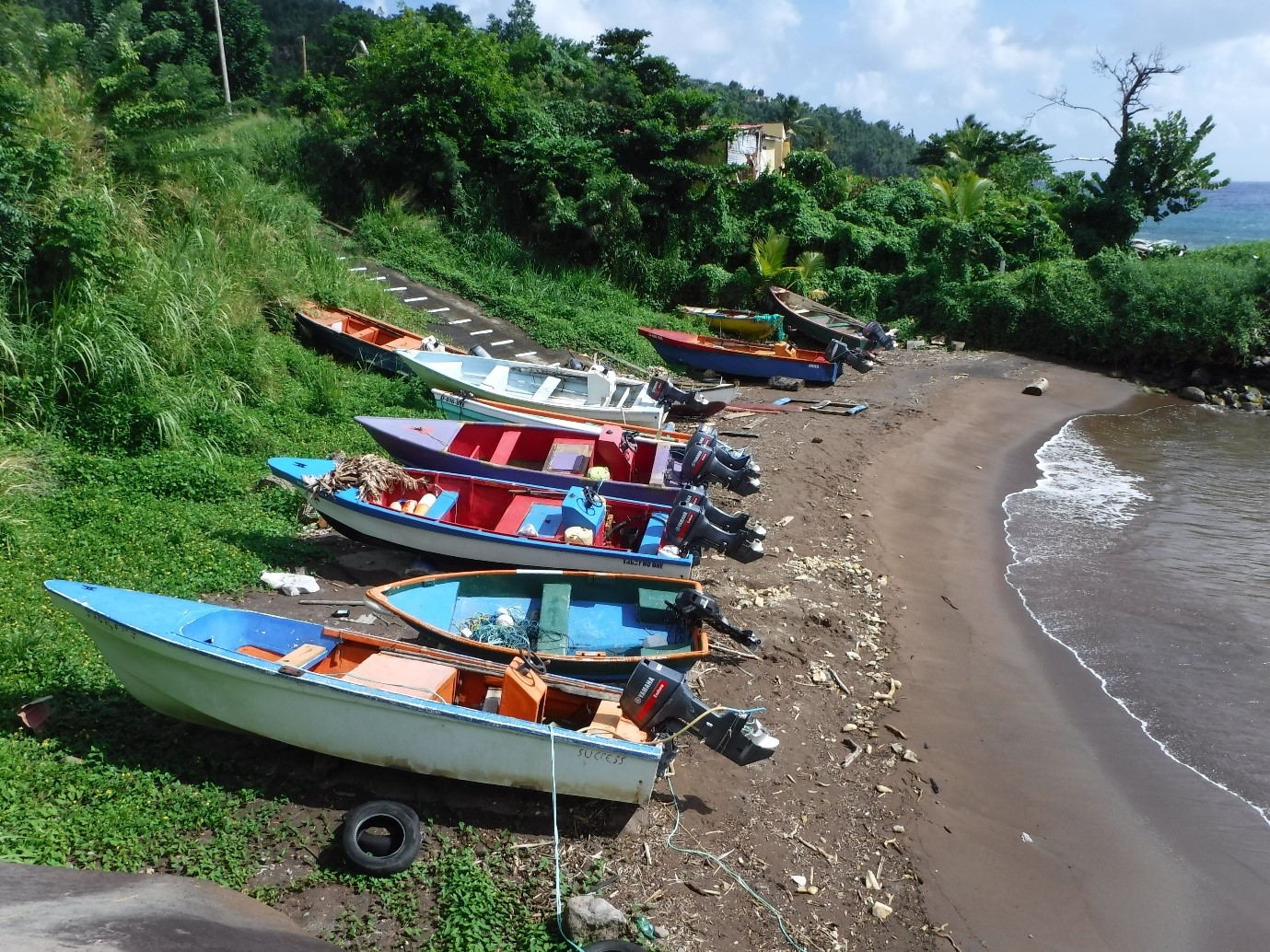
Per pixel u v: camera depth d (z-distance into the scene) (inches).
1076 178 1421.0
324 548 416.2
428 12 1774.1
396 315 753.6
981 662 396.8
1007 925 254.2
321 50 1865.2
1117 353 1023.0
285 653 289.1
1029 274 1077.8
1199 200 1321.4
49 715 267.6
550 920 228.1
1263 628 438.0
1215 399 943.7
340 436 533.6
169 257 561.0
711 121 1181.1
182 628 265.7
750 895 249.8
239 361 550.0
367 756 261.0
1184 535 557.6
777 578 442.3
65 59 626.2
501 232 1005.8
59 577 340.2
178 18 1542.8
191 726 281.4
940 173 1550.2
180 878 218.2
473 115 1008.9
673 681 259.9
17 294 462.0
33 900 183.9
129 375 464.8
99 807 236.2
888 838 280.7
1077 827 299.6
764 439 659.4
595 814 269.3
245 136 952.9
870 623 413.4
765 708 337.4
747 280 1065.5
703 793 288.7
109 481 419.2
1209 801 316.8
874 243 1182.3
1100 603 461.1
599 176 1019.9
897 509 562.9
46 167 484.1
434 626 302.7
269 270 657.0
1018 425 793.6
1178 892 275.0
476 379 625.0
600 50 1232.2
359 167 987.9
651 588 336.2
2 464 394.0
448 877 236.1
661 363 850.1
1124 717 364.2
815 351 963.3
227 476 451.2
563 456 469.4
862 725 337.1
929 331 1115.3
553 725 266.1
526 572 338.6
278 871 232.2
